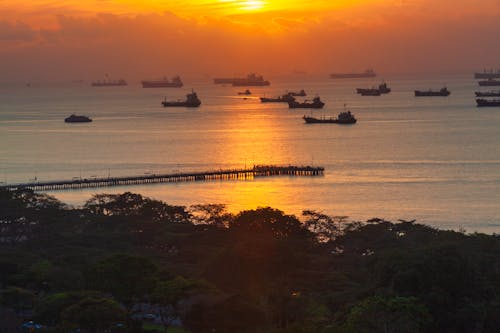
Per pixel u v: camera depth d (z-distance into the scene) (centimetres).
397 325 16062
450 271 18425
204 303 18212
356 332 16062
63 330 17388
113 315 17850
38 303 19675
